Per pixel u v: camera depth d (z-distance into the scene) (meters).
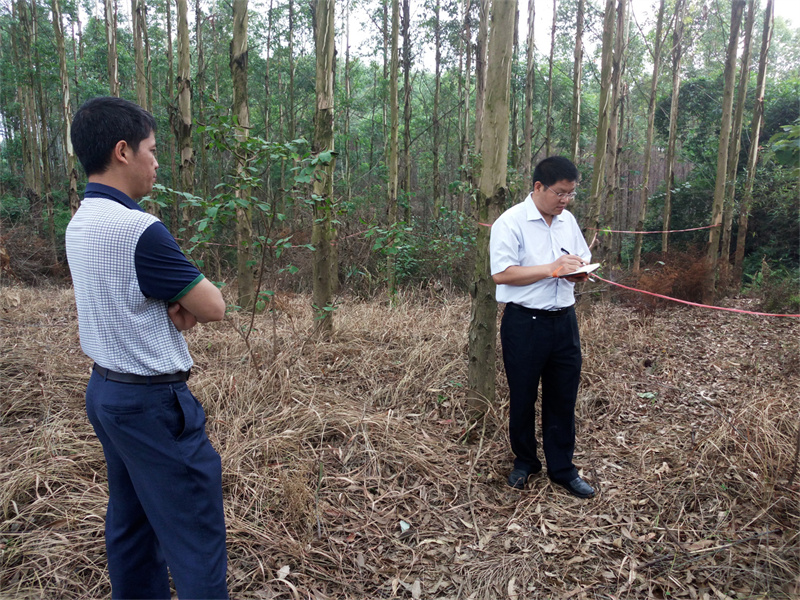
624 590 1.95
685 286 7.29
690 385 3.95
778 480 2.42
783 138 2.46
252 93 17.80
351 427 2.97
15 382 3.40
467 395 3.24
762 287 7.32
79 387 3.40
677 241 13.07
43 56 12.82
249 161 3.45
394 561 2.10
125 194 1.44
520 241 2.46
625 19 6.93
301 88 17.61
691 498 2.46
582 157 15.84
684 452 2.87
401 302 6.30
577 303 5.88
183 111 6.59
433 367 3.98
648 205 14.41
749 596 1.87
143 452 1.38
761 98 8.62
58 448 2.61
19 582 1.85
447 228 8.98
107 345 1.36
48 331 4.73
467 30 11.81
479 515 2.41
